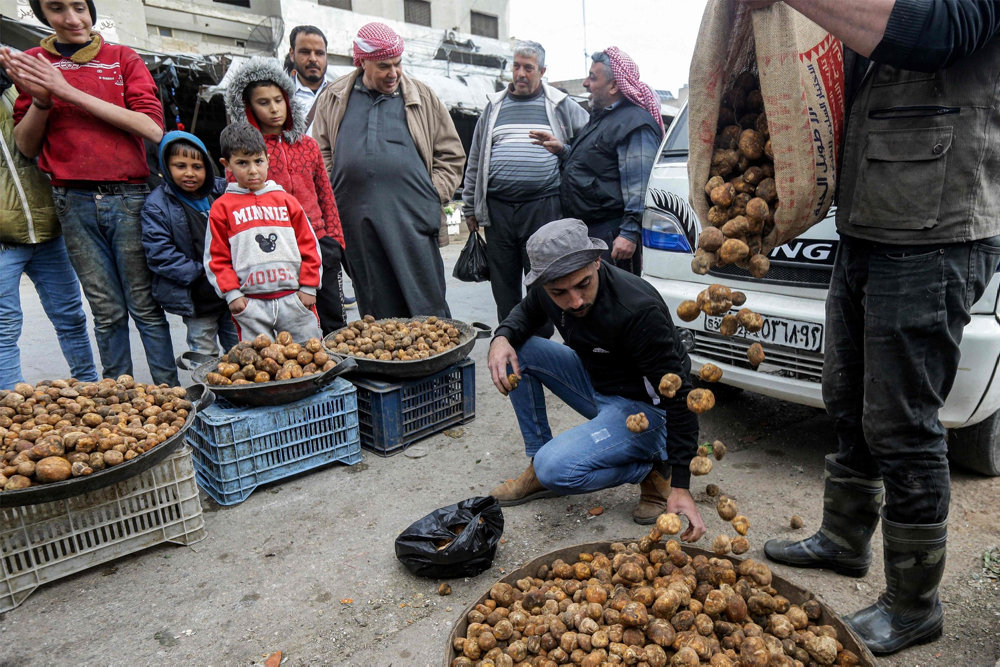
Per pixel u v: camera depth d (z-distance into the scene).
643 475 2.74
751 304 3.00
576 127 4.84
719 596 1.90
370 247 4.29
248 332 3.56
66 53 3.43
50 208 3.66
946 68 1.52
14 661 2.08
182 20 20.88
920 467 1.86
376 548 2.67
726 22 1.65
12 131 3.50
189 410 2.79
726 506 2.03
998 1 1.43
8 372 3.70
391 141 4.13
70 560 2.44
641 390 2.66
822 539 2.41
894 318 1.76
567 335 2.65
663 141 3.79
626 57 4.09
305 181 3.93
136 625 2.23
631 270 4.48
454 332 3.89
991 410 2.57
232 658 2.08
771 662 1.73
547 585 2.13
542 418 3.12
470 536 2.38
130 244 3.62
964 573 2.36
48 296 3.95
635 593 1.92
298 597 2.37
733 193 1.75
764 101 1.58
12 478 2.19
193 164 3.58
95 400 2.71
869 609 2.06
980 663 1.95
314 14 20.78
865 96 1.73
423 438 3.75
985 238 1.68
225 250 3.47
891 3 1.41
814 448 3.47
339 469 3.39
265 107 3.64
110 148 3.47
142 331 3.81
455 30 24.25
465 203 4.92
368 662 2.06
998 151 1.61
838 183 1.88
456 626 1.94
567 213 4.40
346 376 3.62
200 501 2.98
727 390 4.19
